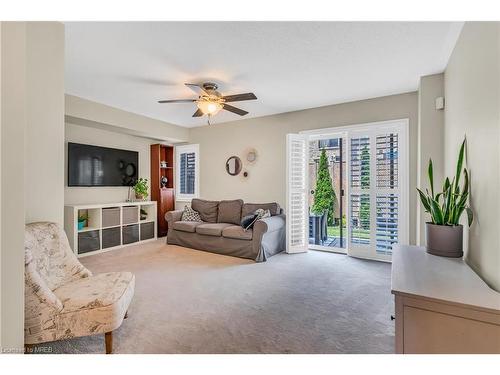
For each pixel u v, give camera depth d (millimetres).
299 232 4414
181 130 5879
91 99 4016
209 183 5797
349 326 2025
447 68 2688
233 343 1793
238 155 5383
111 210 4523
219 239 4234
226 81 3287
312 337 1871
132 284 2057
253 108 4551
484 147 1487
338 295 2625
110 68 2912
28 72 2010
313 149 5266
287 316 2182
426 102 3043
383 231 3869
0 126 1105
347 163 4172
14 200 1175
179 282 2959
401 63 2768
